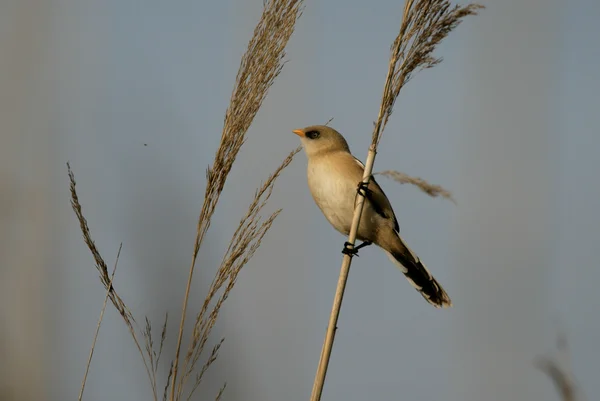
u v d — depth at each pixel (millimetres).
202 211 7316
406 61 7773
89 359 7207
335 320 7551
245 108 7535
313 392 7312
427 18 7660
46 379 8492
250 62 7656
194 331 7098
